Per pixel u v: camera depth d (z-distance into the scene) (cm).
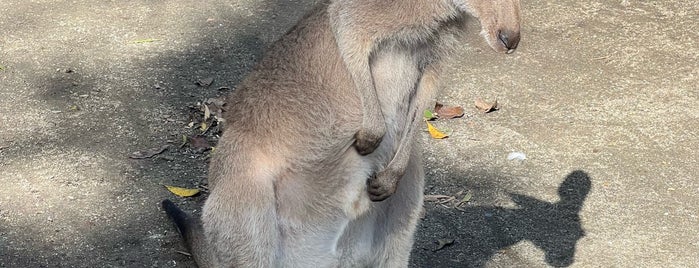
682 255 190
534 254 189
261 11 279
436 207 202
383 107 165
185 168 210
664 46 271
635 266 187
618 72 258
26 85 236
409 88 167
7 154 210
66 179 203
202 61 252
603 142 228
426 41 163
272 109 161
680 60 265
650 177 215
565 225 198
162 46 258
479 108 239
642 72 259
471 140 226
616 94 248
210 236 163
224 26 270
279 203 163
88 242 185
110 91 236
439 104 239
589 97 247
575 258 188
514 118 236
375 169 167
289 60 163
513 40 153
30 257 180
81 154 212
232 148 161
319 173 163
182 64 250
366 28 157
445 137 226
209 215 162
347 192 165
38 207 194
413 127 166
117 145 216
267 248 161
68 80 239
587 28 279
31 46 253
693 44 273
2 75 239
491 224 198
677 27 281
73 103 230
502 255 189
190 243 176
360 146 161
